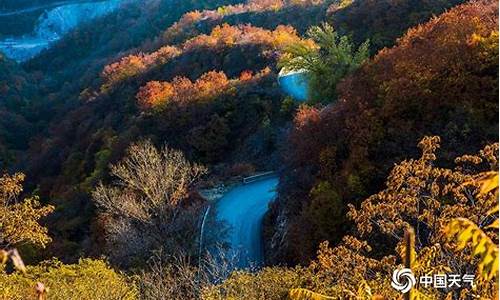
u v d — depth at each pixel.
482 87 18.14
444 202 10.97
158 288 16.67
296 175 23.45
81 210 35.78
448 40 20.77
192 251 22.09
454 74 18.83
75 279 16.53
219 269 19.88
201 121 41.53
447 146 16.94
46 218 36.81
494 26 21.23
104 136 48.44
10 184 19.66
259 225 25.53
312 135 23.27
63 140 59.28
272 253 21.80
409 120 18.92
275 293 13.18
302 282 12.63
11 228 18.38
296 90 41.94
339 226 17.78
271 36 59.09
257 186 30.86
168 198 24.44
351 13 42.19
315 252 17.73
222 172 34.12
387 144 18.62
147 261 20.73
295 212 21.58
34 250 27.55
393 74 21.20
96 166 42.78
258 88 44.16
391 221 11.05
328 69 34.16
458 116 17.58
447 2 36.75
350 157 19.25
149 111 45.12
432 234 9.81
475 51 19.30
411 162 10.51
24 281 16.08
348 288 9.41
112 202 25.56
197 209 24.91
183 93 44.94
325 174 20.67
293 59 38.25
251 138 38.47
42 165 56.12
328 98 33.69
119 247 22.30
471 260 8.20
